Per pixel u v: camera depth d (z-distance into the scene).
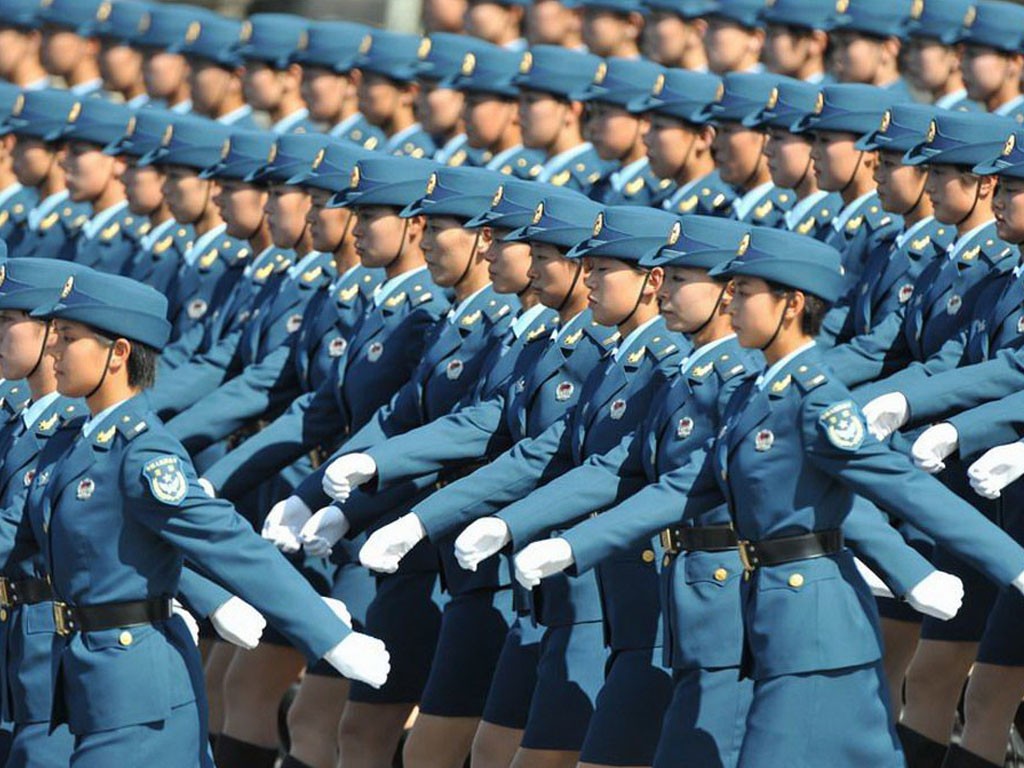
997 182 22.94
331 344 26.00
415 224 25.14
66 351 19.62
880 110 26.42
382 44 33.50
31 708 20.84
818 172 26.69
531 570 19.94
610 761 21.20
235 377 27.73
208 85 36.19
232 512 19.45
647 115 29.11
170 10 37.78
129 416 19.52
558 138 30.91
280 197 26.95
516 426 22.84
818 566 19.16
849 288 26.58
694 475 19.98
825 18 32.09
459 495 22.02
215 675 27.39
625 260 21.41
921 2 31.72
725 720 20.25
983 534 18.83
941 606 19.14
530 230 22.48
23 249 34.34
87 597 19.45
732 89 27.72
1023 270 23.52
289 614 19.45
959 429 21.47
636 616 21.34
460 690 23.55
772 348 19.42
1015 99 31.47
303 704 25.08
